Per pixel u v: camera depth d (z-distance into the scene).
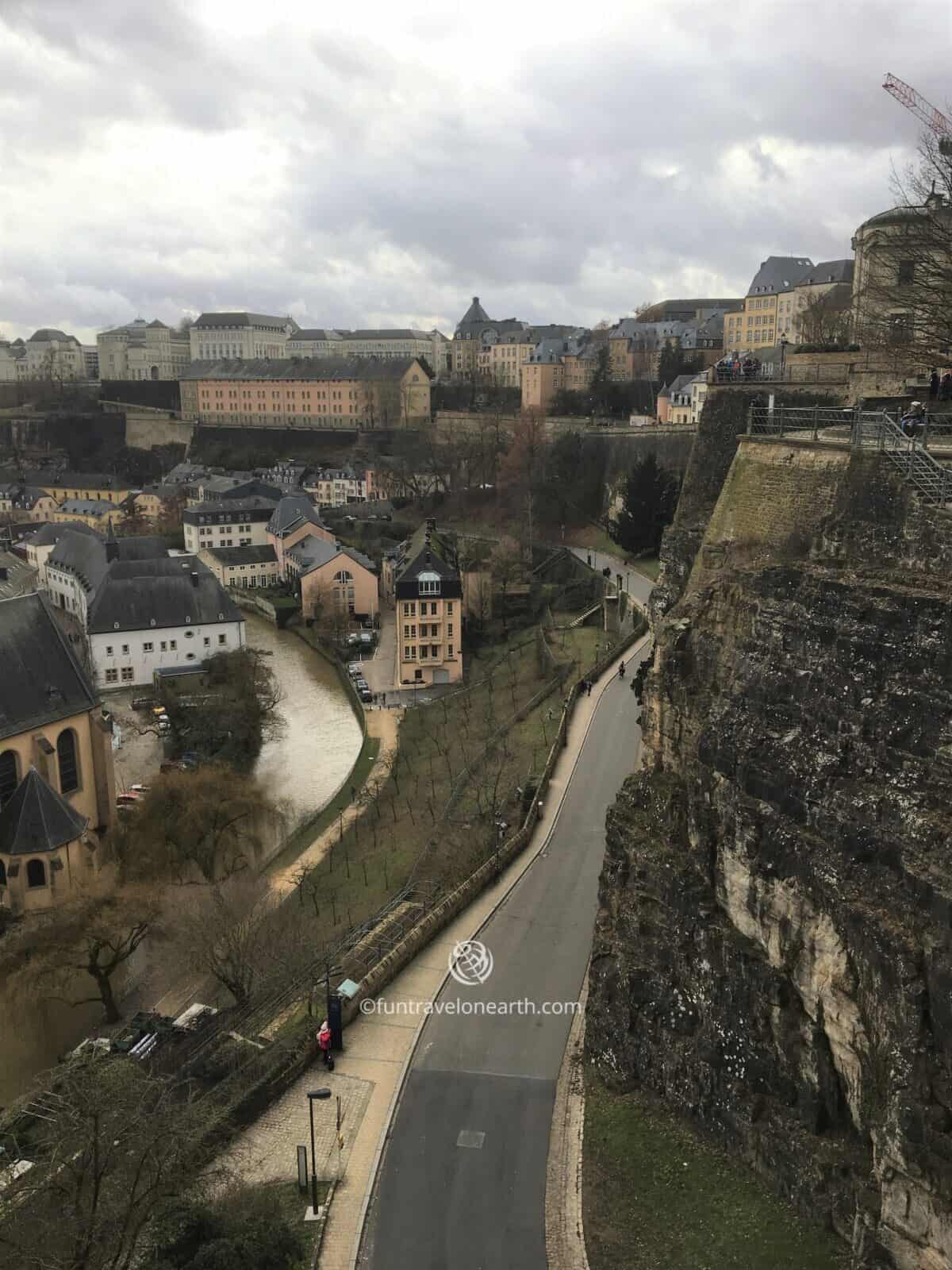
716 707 31.84
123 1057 32.28
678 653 36.78
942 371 46.19
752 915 29.45
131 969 52.25
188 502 182.88
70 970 47.97
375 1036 37.03
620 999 33.81
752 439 39.50
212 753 81.12
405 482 173.88
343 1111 33.25
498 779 61.16
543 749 64.00
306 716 95.88
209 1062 36.09
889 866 25.05
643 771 39.00
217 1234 26.41
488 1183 30.02
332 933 49.25
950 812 24.14
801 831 27.69
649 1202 28.69
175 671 106.00
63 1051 46.06
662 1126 31.39
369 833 64.31
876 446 32.66
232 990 43.66
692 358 178.00
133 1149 26.19
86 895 49.59
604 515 135.25
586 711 68.88
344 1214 29.05
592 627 94.69
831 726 27.66
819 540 33.69
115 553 125.25
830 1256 25.52
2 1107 41.81
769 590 31.23
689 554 49.19
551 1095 33.81
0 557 141.50
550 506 141.38
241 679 91.81
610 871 36.19
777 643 30.12
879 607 26.89
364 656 114.31
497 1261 27.30
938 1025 22.64
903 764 25.52
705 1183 28.88
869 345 50.47
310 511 158.62
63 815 58.31
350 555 128.62
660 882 33.25
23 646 64.50
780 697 29.64
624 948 34.25
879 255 58.34
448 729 81.94
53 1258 24.56
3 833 57.44
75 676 66.19
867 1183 24.80
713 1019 30.33
